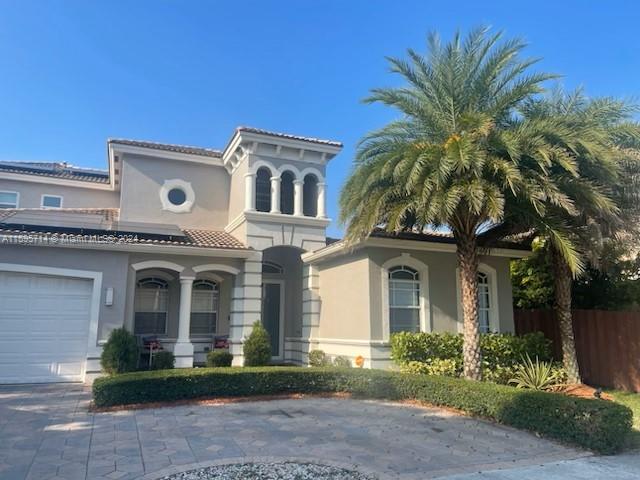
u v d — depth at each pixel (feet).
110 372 44.29
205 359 59.88
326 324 56.44
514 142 35.45
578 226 41.50
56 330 46.42
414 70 41.32
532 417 29.60
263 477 21.13
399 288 50.34
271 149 62.03
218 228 66.33
